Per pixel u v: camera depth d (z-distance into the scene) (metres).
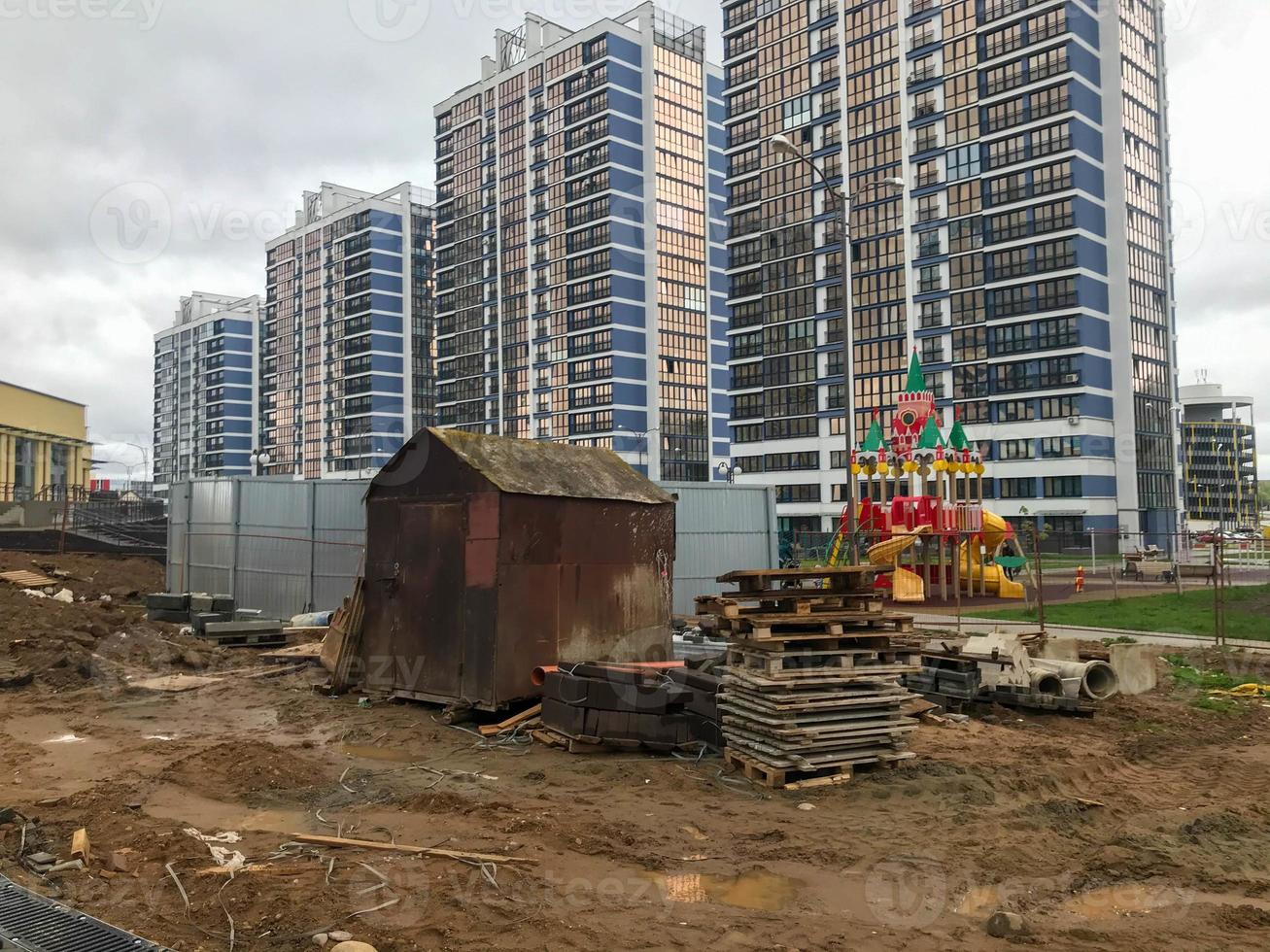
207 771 8.36
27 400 56.50
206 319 144.75
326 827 6.84
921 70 64.19
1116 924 5.04
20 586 22.41
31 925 4.83
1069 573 36.56
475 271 98.69
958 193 62.12
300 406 124.12
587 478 12.14
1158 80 64.88
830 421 68.62
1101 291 58.22
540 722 10.31
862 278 67.19
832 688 8.20
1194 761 8.95
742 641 8.40
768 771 7.89
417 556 11.69
